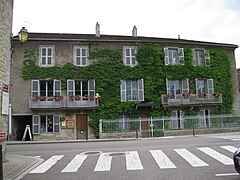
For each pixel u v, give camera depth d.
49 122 25.66
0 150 6.83
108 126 24.67
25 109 25.34
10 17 11.49
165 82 27.67
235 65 30.72
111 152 12.50
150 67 27.41
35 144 20.19
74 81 26.11
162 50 28.06
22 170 9.22
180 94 27.59
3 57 10.69
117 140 21.30
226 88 29.70
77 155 12.19
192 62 28.73
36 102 25.03
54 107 25.14
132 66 27.14
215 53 29.80
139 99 26.78
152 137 23.58
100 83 26.34
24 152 14.56
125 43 27.42
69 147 16.23
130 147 14.25
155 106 27.03
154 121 25.31
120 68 26.89
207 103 28.12
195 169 8.09
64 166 9.62
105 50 26.94
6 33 11.03
